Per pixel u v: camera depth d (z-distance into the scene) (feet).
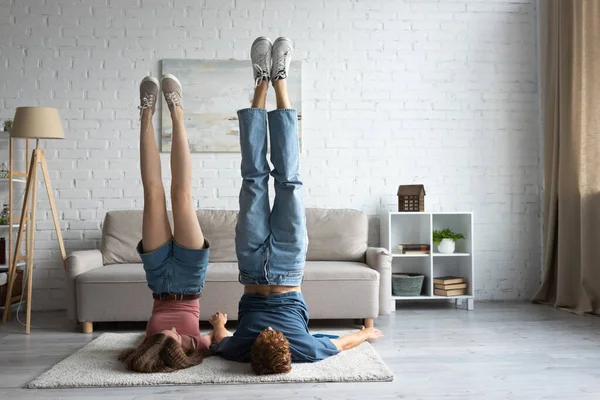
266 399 8.01
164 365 9.29
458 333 12.66
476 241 17.42
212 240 15.33
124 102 16.60
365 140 17.17
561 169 15.88
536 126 17.61
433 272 17.16
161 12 16.72
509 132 17.54
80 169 16.48
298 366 9.48
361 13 17.24
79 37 16.53
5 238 16.14
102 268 13.82
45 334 12.85
